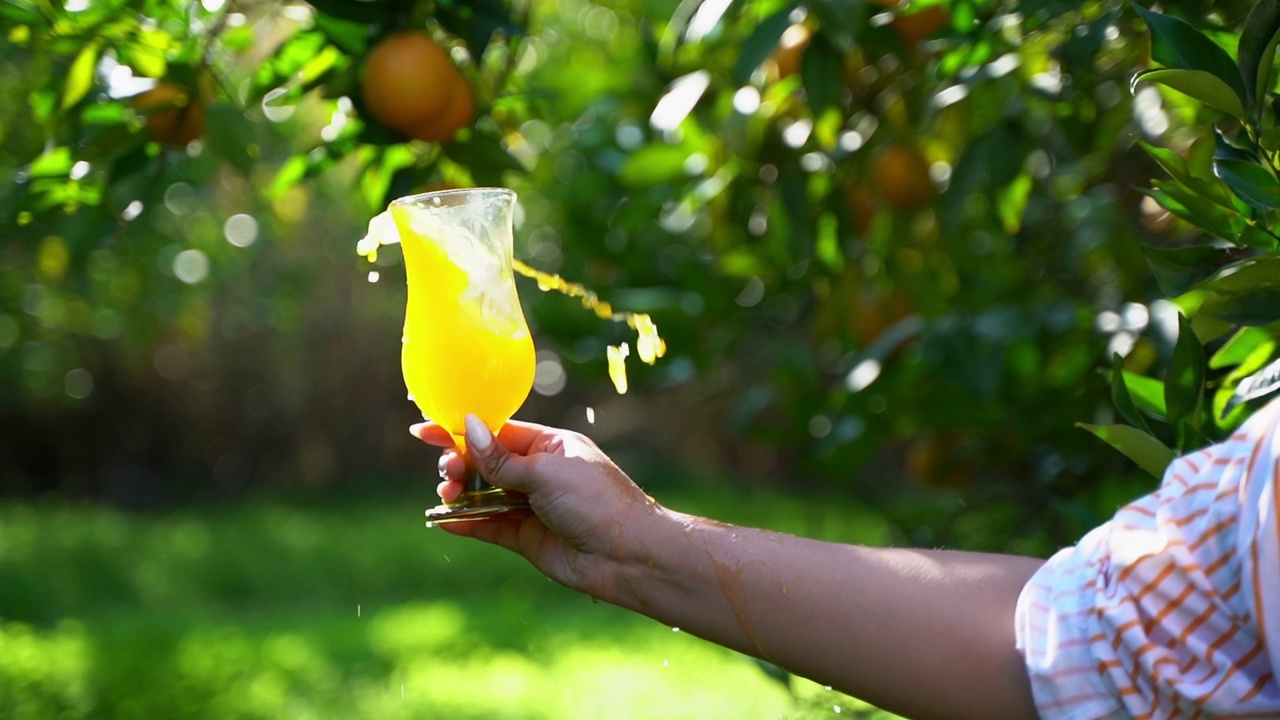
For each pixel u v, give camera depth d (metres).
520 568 9.32
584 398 13.23
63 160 2.17
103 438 13.67
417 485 13.88
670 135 3.20
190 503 13.51
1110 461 2.88
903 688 1.14
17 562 9.52
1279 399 0.98
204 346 12.69
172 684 5.61
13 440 13.53
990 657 1.11
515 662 6.32
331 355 13.38
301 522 11.90
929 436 3.30
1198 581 0.97
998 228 3.39
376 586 9.12
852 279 3.25
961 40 2.35
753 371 4.44
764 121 2.93
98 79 2.10
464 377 1.45
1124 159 2.95
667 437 13.49
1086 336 2.77
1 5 2.03
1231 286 1.38
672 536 1.27
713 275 3.42
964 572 1.16
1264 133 1.36
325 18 2.10
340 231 11.13
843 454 3.26
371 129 2.11
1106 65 2.62
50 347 10.89
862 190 3.04
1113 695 1.02
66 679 5.63
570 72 3.62
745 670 5.45
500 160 2.16
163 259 6.88
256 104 2.26
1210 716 0.95
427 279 1.46
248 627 7.53
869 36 2.38
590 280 3.59
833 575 1.19
